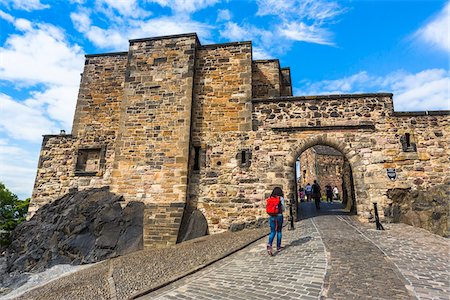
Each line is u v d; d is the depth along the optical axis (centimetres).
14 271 981
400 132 1048
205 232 1075
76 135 1355
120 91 1379
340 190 2848
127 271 689
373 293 394
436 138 1020
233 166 1138
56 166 1329
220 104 1217
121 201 1134
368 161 1044
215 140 1180
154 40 1317
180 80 1240
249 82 1215
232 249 745
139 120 1227
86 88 1415
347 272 482
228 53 1275
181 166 1136
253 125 1166
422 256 569
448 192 877
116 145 1212
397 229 862
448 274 462
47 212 1205
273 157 1114
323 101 1130
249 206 1087
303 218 1123
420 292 392
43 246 1042
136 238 1010
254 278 500
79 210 1109
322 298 388
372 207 1001
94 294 555
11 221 1942
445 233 766
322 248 644
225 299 420
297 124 1127
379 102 1088
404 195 998
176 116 1199
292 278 477
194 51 1268
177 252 824
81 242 1007
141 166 1171
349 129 1085
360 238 731
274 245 734
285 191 1074
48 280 848
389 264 516
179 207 1081
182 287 502
